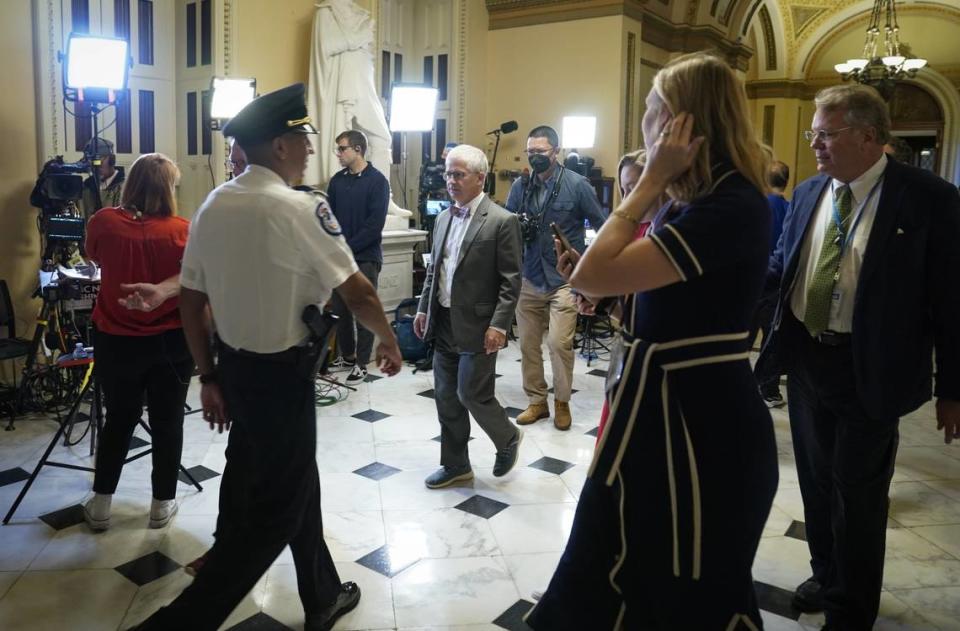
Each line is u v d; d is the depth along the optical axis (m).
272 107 1.85
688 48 8.64
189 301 1.97
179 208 5.70
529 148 3.94
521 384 5.07
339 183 4.96
